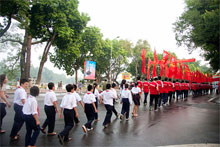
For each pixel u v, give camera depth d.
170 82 16.25
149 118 9.10
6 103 6.09
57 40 24.66
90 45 34.31
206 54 23.52
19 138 5.71
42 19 21.73
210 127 7.31
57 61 33.28
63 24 22.91
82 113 10.52
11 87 29.70
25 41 25.64
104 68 45.00
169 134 6.35
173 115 9.91
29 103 4.72
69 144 5.26
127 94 8.65
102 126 7.46
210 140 5.73
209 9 16.97
